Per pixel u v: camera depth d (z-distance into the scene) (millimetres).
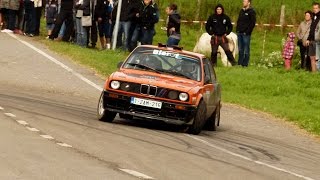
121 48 70000
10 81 47656
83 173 21297
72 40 72188
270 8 100625
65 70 55219
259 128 42656
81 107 40344
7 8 72250
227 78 62719
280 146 35781
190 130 35219
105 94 34906
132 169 22828
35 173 20609
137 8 67438
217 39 68500
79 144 26547
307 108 53812
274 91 60062
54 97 43281
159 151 27328
